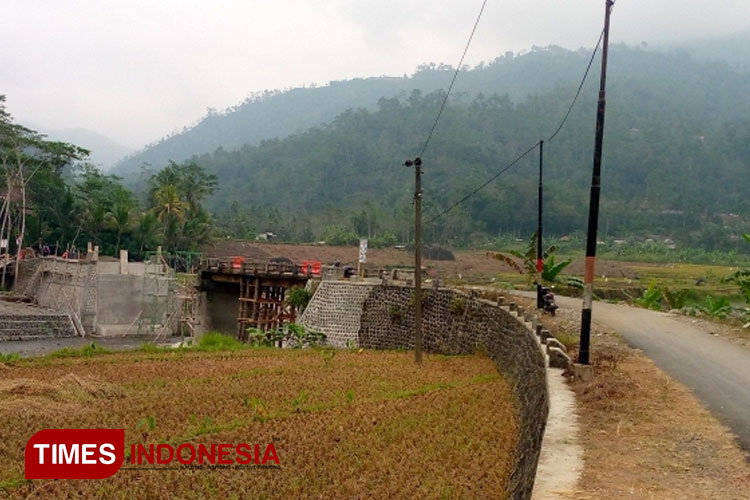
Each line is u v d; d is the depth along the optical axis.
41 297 54.62
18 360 29.39
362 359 30.62
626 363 17.48
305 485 13.03
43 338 44.69
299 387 22.84
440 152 168.50
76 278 49.66
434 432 16.95
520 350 22.70
